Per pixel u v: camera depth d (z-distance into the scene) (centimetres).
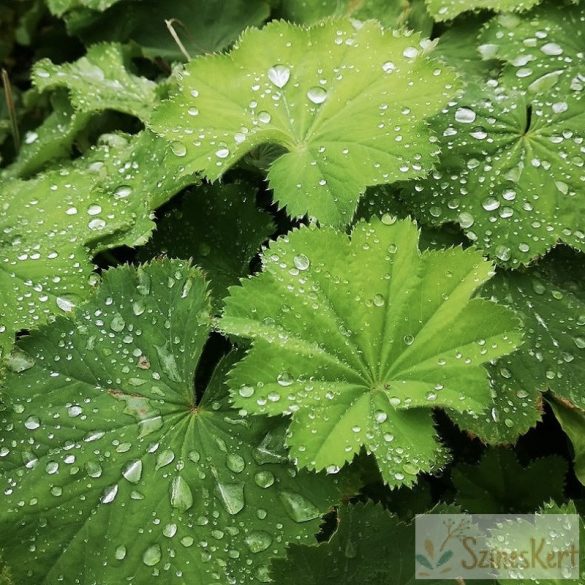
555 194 68
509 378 67
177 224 70
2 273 68
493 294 68
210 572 64
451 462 68
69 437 65
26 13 79
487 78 70
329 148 67
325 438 64
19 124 77
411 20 72
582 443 67
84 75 74
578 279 68
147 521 65
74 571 65
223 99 68
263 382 64
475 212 68
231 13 75
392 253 65
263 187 70
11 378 66
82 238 68
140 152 70
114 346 66
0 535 65
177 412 66
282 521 64
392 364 65
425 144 66
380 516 64
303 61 68
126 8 76
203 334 66
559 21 70
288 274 65
